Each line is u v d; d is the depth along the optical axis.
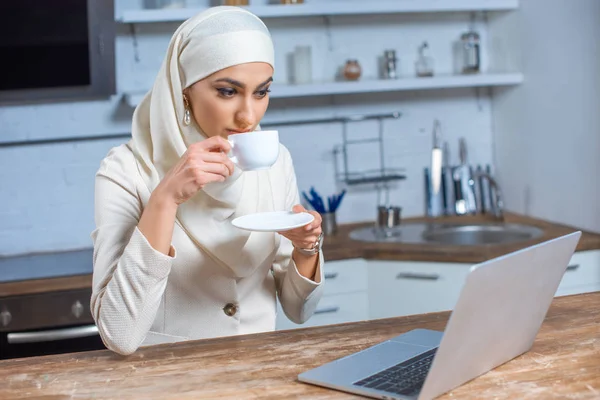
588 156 3.09
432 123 3.76
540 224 3.35
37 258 3.27
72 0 3.09
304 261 1.80
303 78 3.41
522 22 3.48
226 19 1.69
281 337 1.56
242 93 1.69
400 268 2.99
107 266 1.64
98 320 1.55
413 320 1.68
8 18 3.04
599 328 1.55
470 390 1.24
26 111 3.33
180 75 1.74
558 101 3.26
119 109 3.41
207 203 1.78
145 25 3.40
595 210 3.08
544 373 1.31
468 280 1.11
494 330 1.26
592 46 3.00
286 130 3.59
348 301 3.04
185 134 1.77
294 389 1.27
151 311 1.53
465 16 3.76
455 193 3.72
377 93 3.69
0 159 3.32
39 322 2.79
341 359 1.39
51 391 1.31
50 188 3.38
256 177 1.88
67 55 3.15
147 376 1.36
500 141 3.77
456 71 3.76
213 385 1.30
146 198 1.75
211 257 1.80
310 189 3.62
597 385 1.24
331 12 3.29
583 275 2.95
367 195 3.72
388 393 1.21
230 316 1.84
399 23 3.68
